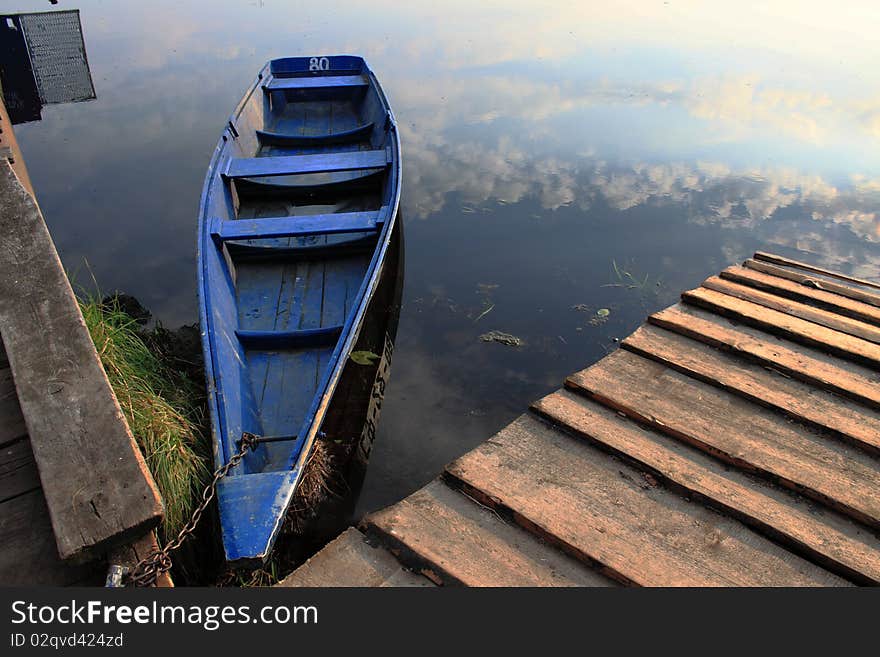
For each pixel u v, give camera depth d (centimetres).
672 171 724
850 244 582
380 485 341
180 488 291
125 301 487
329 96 770
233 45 1131
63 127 811
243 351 387
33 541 174
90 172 698
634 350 321
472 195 673
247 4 1455
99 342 339
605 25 1295
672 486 242
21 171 440
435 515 231
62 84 893
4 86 872
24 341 209
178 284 520
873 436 259
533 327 474
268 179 613
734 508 230
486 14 1386
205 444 334
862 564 210
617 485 243
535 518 226
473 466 250
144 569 167
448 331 469
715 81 973
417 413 393
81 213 618
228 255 452
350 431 369
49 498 171
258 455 322
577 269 547
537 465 251
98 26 1252
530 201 662
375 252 418
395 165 527
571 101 914
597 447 262
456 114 868
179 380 389
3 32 851
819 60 1052
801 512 230
